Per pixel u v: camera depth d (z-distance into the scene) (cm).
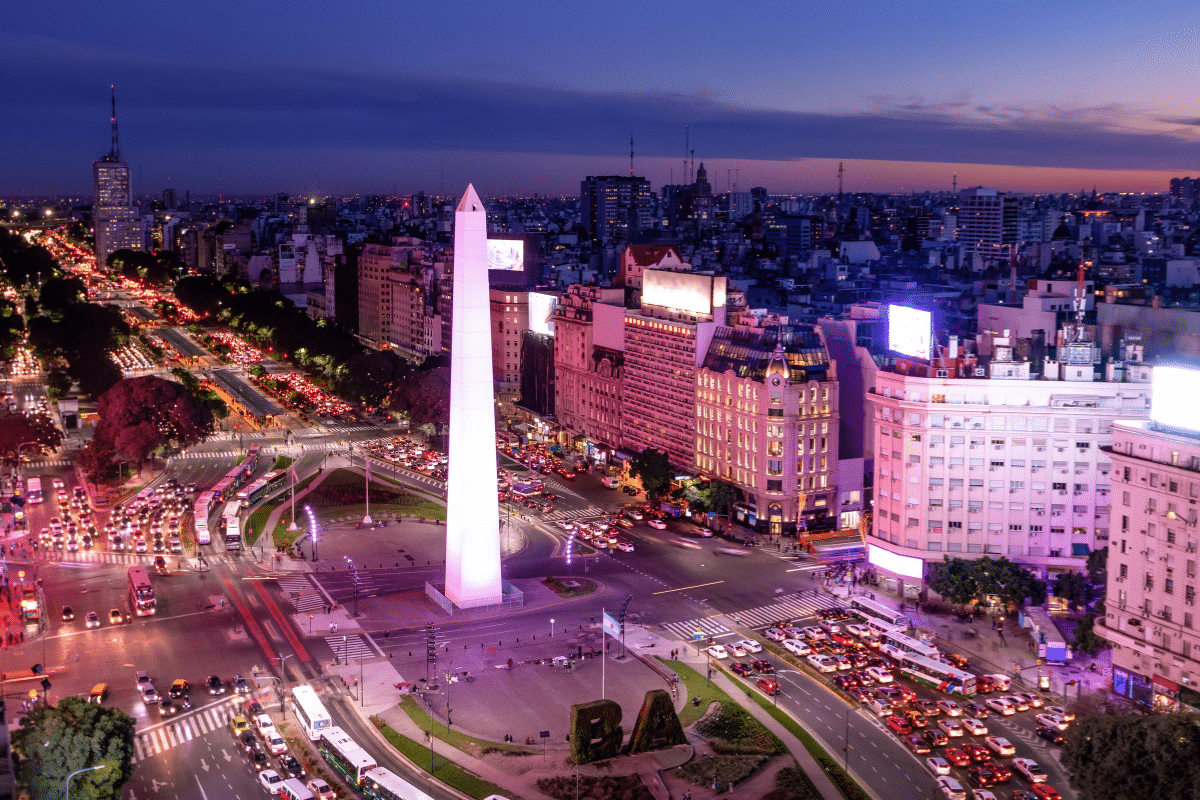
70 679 17775
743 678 17912
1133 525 16662
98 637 19638
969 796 14188
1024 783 14538
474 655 18875
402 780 13962
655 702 15200
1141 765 12544
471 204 19838
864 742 15688
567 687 17562
